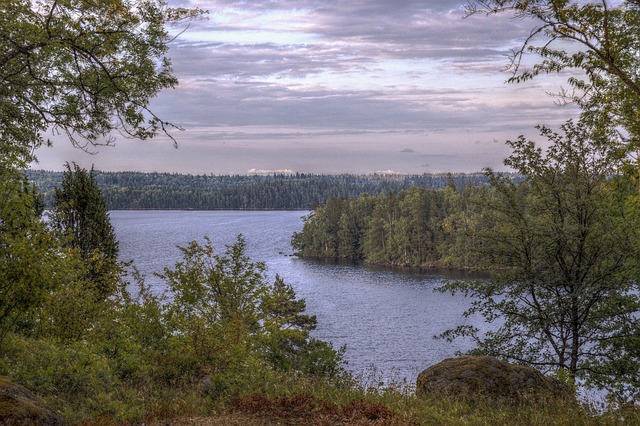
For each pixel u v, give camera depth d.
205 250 16.02
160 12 11.58
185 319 12.80
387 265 139.38
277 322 16.53
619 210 17.53
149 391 9.66
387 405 9.25
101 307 14.11
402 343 57.47
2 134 12.20
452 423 8.48
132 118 11.87
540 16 12.09
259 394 9.51
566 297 17.03
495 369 10.85
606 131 15.60
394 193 168.50
